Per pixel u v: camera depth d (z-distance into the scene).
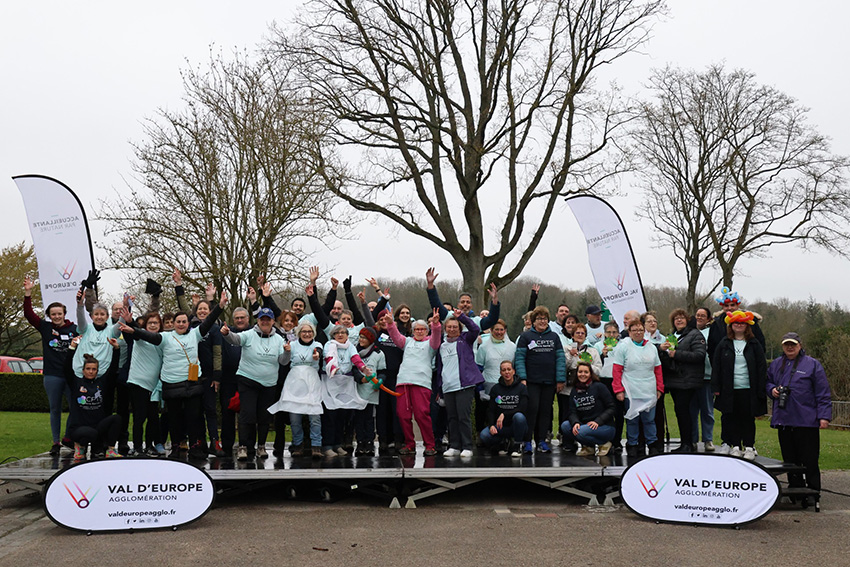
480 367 10.10
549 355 9.55
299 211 16.03
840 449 14.68
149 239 15.61
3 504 8.49
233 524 7.43
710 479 7.57
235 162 16.11
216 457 9.12
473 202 19.77
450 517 7.79
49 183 10.61
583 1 19.36
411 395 9.26
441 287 22.84
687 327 9.32
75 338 8.52
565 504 8.56
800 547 6.61
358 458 9.05
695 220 26.03
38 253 10.54
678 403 9.09
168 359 8.62
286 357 8.98
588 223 11.93
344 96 19.16
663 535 7.04
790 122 24.38
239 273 15.48
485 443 9.71
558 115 19.66
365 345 9.45
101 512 7.09
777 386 8.52
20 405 23.28
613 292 11.67
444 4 19.05
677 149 25.61
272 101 16.45
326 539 6.79
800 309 37.28
